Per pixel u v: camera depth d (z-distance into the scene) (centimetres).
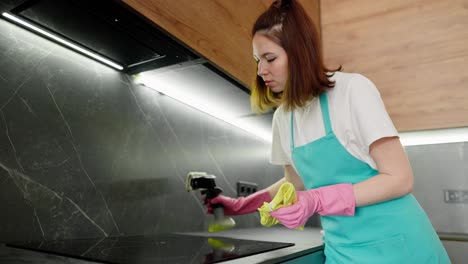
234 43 125
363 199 79
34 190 96
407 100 174
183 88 138
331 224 94
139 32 97
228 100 149
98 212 112
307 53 88
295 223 77
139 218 125
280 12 90
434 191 193
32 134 98
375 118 82
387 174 80
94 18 91
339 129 90
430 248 86
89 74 116
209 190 121
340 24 191
